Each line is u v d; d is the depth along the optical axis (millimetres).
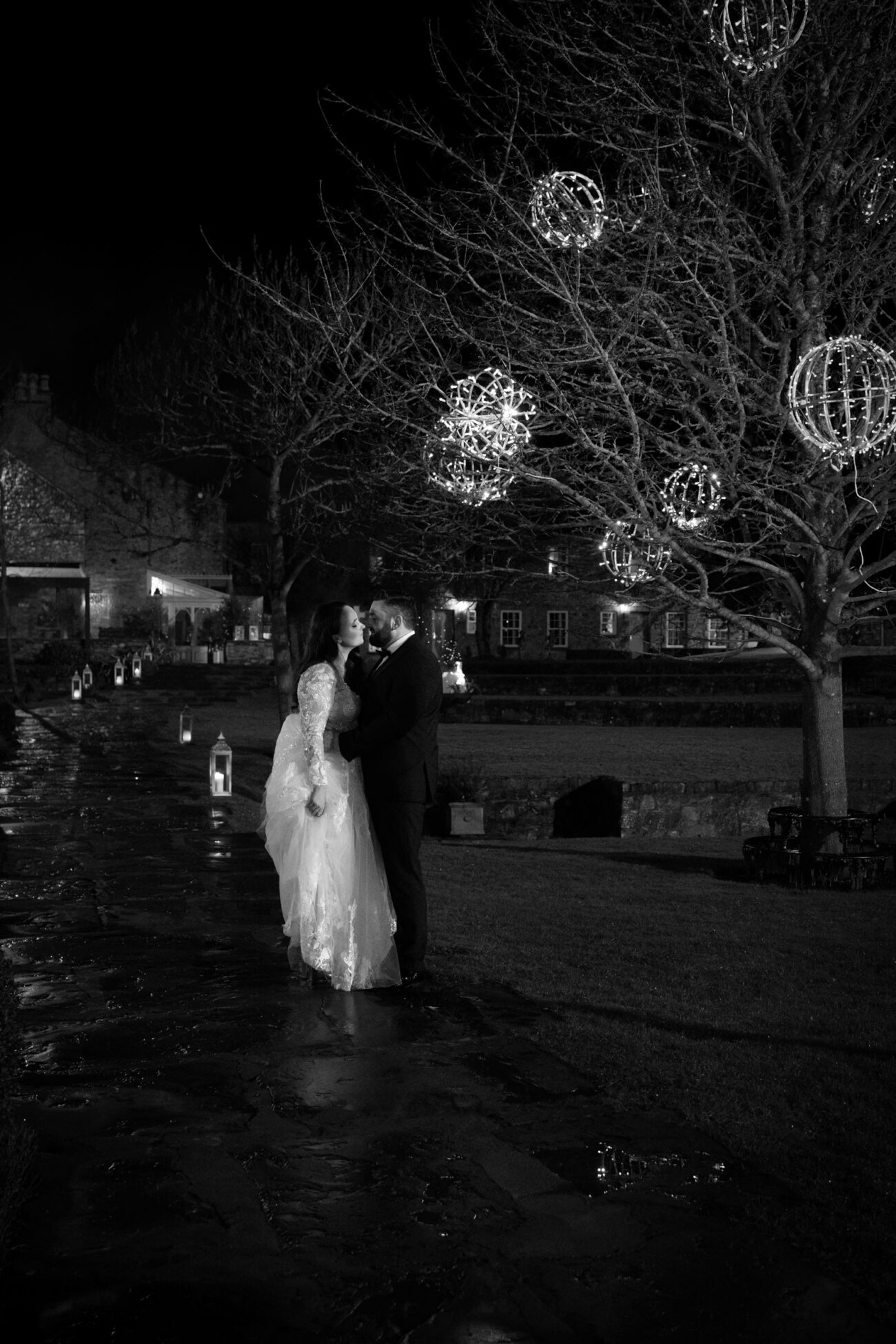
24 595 56938
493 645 59875
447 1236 3332
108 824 12133
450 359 9000
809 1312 2955
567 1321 2908
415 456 8930
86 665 39000
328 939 5973
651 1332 2861
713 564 10312
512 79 8328
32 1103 4363
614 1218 3455
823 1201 3562
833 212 8844
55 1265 3150
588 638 60062
